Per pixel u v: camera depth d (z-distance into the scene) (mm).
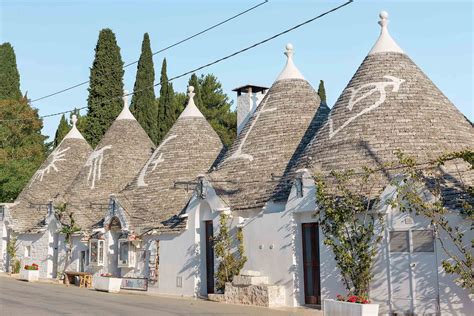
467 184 20547
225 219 26703
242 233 26188
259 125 30266
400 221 20625
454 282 19438
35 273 37688
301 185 23719
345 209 21312
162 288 30016
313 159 24922
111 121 59781
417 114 24234
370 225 20859
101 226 35469
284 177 26344
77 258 37188
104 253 34344
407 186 20375
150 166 35562
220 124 69188
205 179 28141
